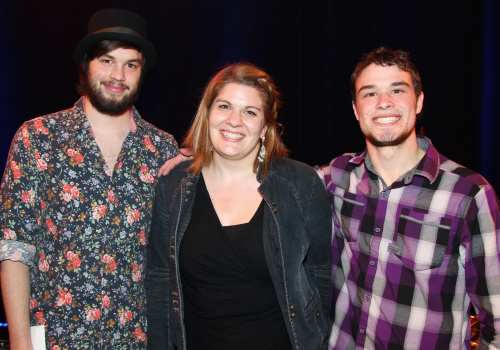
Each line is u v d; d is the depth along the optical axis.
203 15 4.43
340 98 4.36
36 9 4.34
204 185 1.71
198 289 1.61
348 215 1.67
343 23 4.29
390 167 1.60
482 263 1.43
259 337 1.58
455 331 1.52
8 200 1.56
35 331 1.61
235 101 1.60
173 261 1.65
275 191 1.68
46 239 1.63
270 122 1.70
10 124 4.43
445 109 4.16
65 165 1.64
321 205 1.73
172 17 4.44
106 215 1.67
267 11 4.39
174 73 4.50
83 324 1.64
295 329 1.61
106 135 1.73
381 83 1.54
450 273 1.51
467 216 1.47
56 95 4.41
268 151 1.71
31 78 4.41
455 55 4.08
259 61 4.45
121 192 1.70
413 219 1.54
